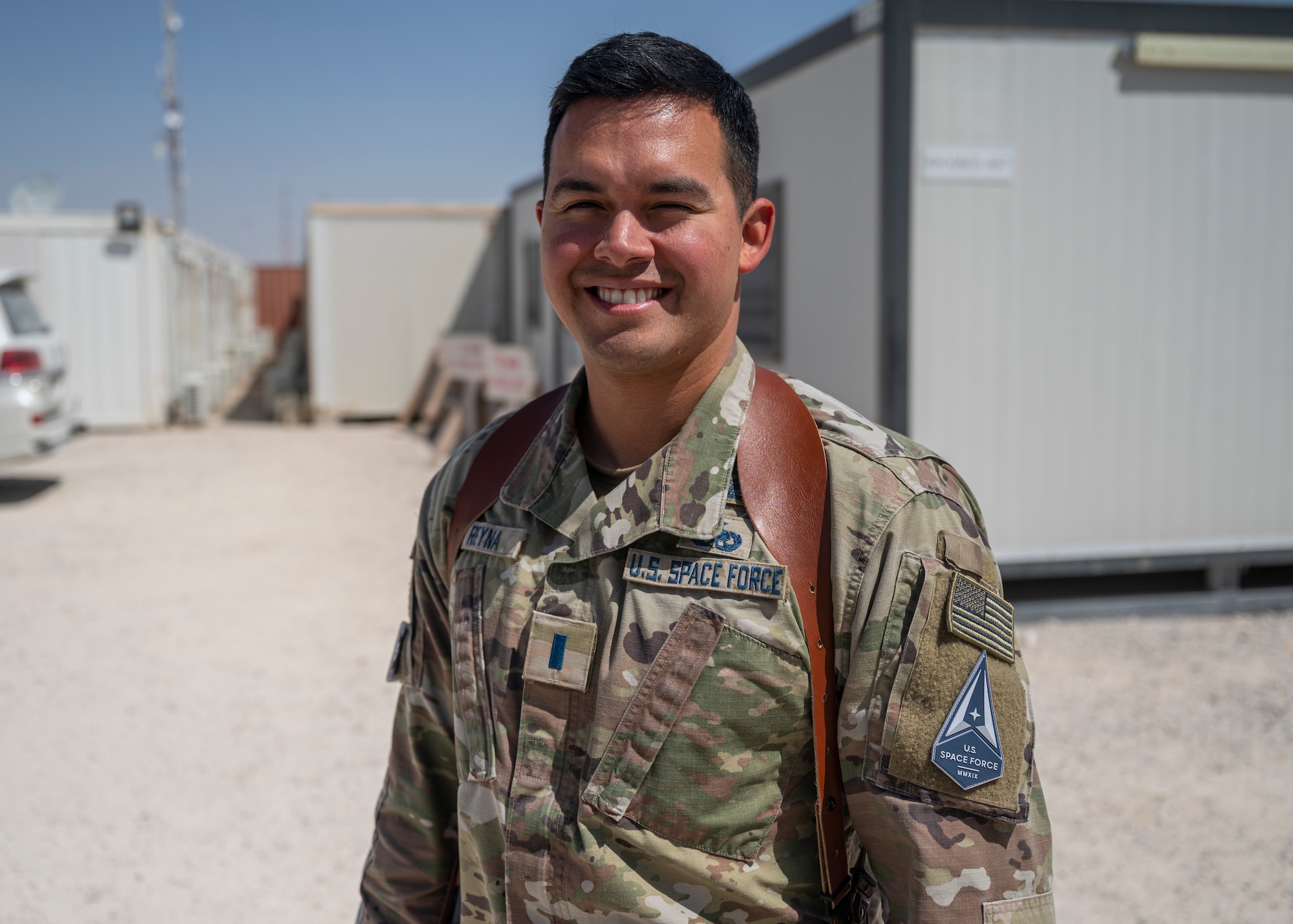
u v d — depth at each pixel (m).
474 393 11.13
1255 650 4.93
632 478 1.10
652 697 1.03
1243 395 5.50
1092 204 5.27
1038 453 5.36
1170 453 5.47
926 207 5.14
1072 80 5.19
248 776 3.78
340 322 14.34
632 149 1.04
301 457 11.58
